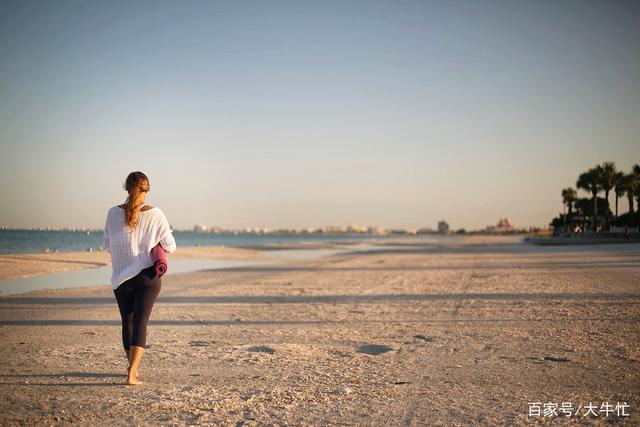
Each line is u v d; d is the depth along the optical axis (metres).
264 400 4.73
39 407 4.50
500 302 12.39
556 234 117.88
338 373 5.76
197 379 5.46
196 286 17.30
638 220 80.19
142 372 5.76
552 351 6.90
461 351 6.95
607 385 5.25
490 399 4.78
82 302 12.97
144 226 5.05
